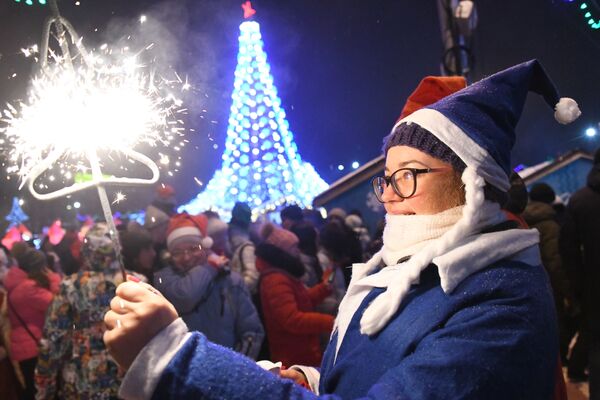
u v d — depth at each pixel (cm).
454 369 123
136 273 368
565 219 452
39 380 359
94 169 138
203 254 379
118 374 345
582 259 446
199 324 370
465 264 138
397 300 142
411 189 152
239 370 125
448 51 533
